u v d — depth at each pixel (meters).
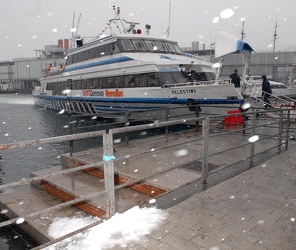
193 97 12.81
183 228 3.23
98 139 14.16
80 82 19.62
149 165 5.75
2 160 10.83
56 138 2.90
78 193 4.90
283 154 6.54
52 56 52.62
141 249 2.86
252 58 40.94
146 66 13.88
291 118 11.96
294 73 38.34
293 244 2.92
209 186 4.56
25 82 68.69
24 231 4.48
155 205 3.87
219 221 3.38
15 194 5.64
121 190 5.13
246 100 12.82
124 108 15.83
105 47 16.52
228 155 6.50
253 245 2.90
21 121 21.97
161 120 14.32
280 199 4.02
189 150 7.03
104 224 3.34
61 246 3.07
